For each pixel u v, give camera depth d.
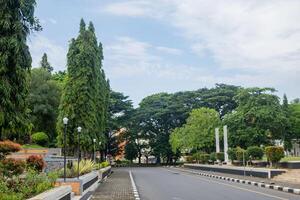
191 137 75.62
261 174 36.06
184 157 99.62
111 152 95.62
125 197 21.17
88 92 47.53
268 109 65.25
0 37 20.25
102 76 56.62
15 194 11.52
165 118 96.19
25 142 53.44
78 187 21.69
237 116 67.56
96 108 48.91
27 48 21.09
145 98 99.69
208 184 30.94
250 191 24.33
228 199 19.70
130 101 95.06
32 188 13.26
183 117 94.56
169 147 95.44
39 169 24.73
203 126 75.06
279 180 32.12
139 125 95.31
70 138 46.94
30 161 24.58
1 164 19.03
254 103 66.19
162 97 98.38
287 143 74.38
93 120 47.56
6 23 20.16
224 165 52.25
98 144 51.81
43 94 63.34
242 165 48.94
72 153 49.59
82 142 46.44
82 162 33.03
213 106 90.75
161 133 96.62
